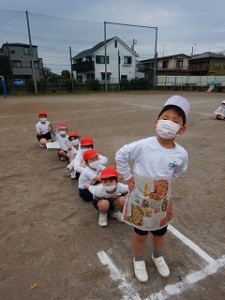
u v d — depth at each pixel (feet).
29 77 142.82
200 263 7.77
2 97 89.71
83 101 66.80
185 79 122.01
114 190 9.73
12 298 6.63
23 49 137.49
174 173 6.79
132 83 123.13
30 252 8.32
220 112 34.76
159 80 126.52
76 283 7.09
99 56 133.49
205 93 96.27
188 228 9.53
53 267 7.67
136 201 6.58
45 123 21.34
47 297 6.66
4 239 8.98
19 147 21.22
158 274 7.38
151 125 30.96
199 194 12.28
